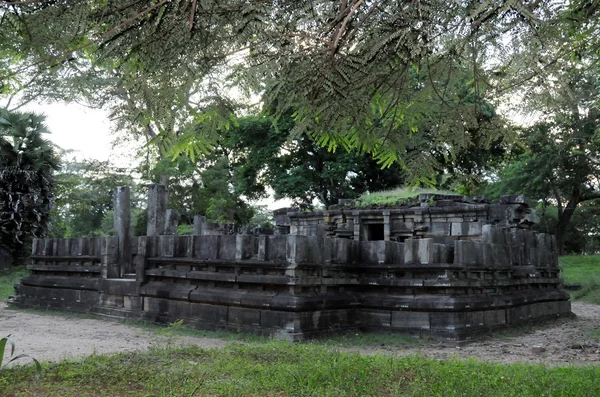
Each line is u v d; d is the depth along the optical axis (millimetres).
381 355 8672
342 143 5223
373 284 12336
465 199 19422
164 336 11281
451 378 6504
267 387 6223
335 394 5980
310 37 3867
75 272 16203
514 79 4133
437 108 4691
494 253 12938
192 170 36281
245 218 41812
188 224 40844
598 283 24047
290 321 10930
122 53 4172
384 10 3766
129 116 4312
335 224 20547
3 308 17188
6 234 25672
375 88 4453
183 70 4066
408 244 12258
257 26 3854
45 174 26328
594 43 4879
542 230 44125
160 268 13797
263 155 35406
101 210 54625
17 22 4051
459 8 3641
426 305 11484
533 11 3797
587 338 12023
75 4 3822
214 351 8391
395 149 5129
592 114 25359
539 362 9016
